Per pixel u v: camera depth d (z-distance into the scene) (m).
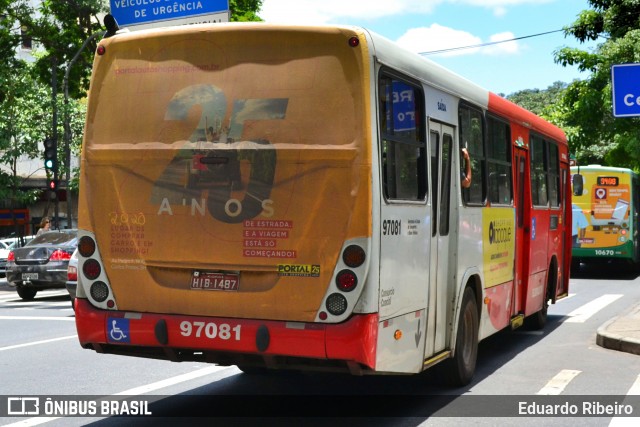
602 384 9.30
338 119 6.64
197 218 6.91
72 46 34.97
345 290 6.50
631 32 29.97
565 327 14.41
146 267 7.06
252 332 6.66
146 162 7.10
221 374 9.89
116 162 7.20
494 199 10.43
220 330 6.76
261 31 6.85
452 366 8.84
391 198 6.93
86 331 7.23
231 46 6.94
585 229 26.34
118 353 7.28
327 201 6.59
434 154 8.22
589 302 18.77
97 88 7.34
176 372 10.04
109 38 7.36
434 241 8.08
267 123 6.78
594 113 31.61
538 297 13.27
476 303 9.67
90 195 7.28
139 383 9.33
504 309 10.95
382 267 6.69
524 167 12.30
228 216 6.82
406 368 7.36
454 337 8.67
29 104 35.97
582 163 50.81
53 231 22.25
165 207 7.02
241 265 6.76
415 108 7.68
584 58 31.70
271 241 6.69
